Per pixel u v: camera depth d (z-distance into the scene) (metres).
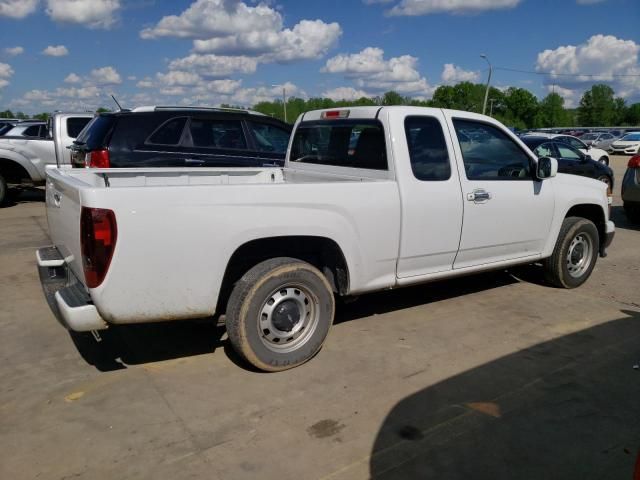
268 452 2.99
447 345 4.37
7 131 14.99
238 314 3.68
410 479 2.78
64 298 3.45
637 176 9.46
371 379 3.80
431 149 4.49
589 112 110.69
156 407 3.43
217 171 5.48
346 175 4.79
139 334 4.55
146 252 3.31
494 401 3.52
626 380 3.81
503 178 5.00
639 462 2.16
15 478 2.76
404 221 4.29
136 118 7.35
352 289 4.15
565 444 3.07
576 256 5.83
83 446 3.03
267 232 3.67
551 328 4.74
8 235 8.45
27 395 3.57
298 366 3.97
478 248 4.87
